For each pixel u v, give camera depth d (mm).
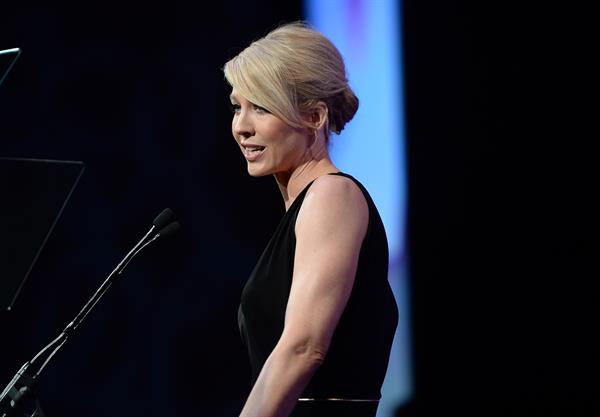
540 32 14594
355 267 5445
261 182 16281
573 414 14750
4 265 5031
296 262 5484
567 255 14664
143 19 15875
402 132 15242
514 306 14969
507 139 14852
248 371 16328
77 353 16156
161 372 16266
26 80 15602
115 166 15992
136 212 16094
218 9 15805
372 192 15398
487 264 15070
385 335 5828
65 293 16031
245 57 5938
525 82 14688
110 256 16078
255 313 5770
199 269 16281
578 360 14727
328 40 6078
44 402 16000
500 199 14906
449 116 15070
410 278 15367
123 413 16188
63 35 15719
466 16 14938
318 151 6031
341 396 5551
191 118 16031
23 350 15977
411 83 15180
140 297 16266
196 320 16328
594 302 14539
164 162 16094
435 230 15211
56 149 15758
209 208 16250
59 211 5102
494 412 15125
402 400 15602
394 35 15211
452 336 15297
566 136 14523
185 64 15930
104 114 15891
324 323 5238
